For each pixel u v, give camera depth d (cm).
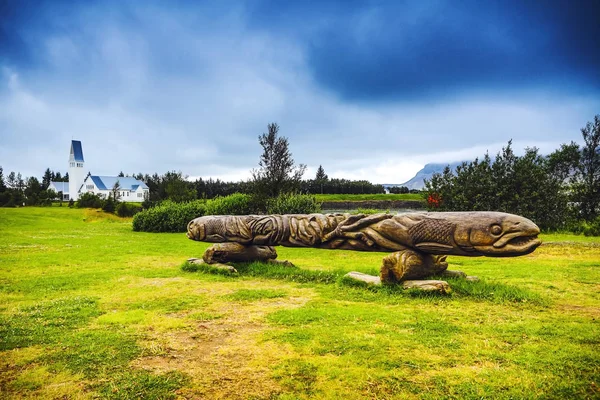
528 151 1712
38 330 444
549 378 321
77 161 6719
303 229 736
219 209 1873
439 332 427
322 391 306
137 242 1407
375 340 405
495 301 545
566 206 1708
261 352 381
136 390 309
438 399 292
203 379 328
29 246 1253
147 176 6962
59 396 302
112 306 550
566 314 495
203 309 533
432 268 633
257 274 762
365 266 909
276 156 2030
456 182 1741
